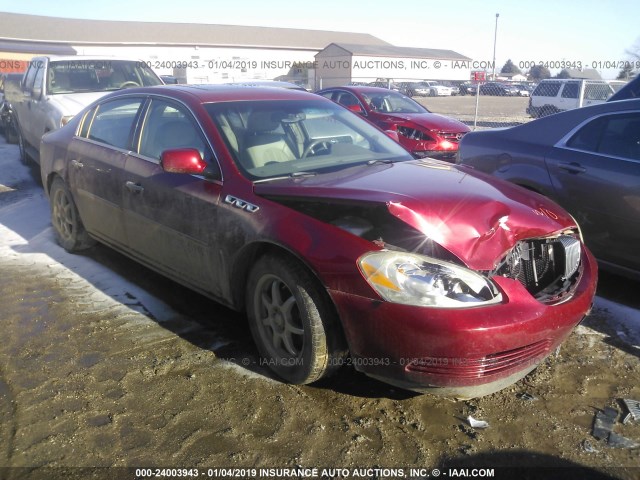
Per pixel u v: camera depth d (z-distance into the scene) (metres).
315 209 3.08
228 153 3.59
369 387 3.24
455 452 2.73
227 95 4.12
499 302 2.76
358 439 2.80
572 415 3.00
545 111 20.03
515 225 2.99
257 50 51.47
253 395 3.15
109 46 46.12
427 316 2.64
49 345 3.67
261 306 3.36
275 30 57.56
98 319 4.03
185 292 4.49
